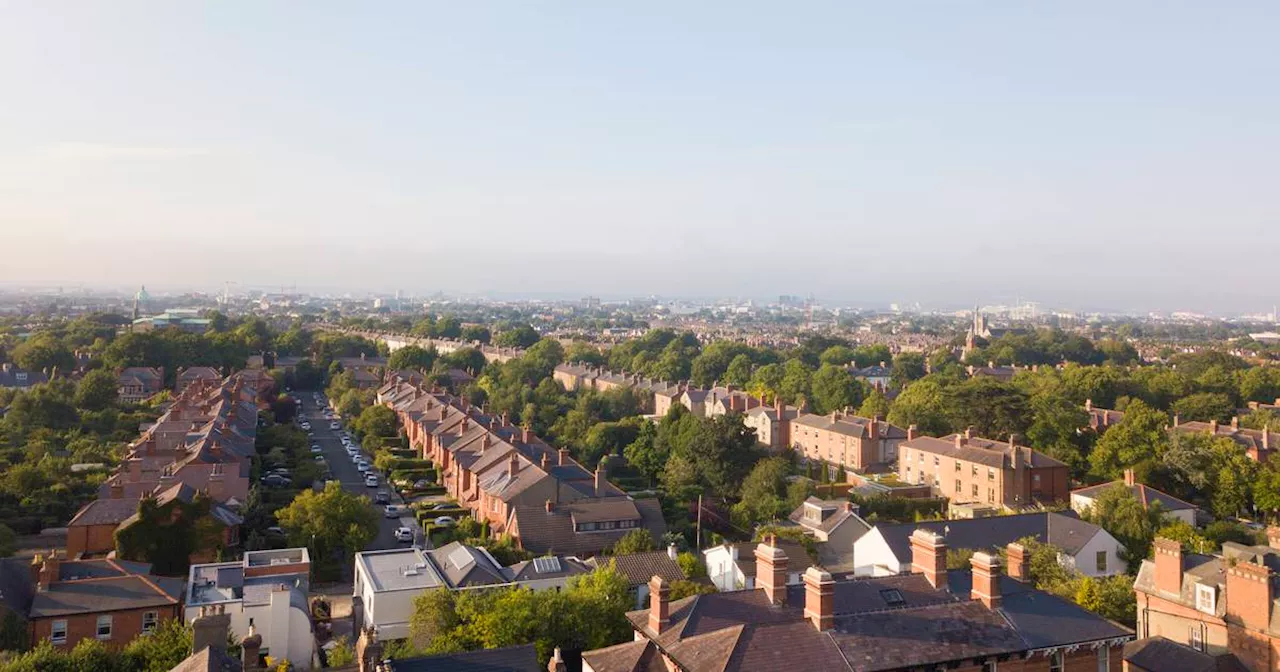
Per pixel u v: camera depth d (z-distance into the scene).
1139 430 127.50
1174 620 62.53
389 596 71.69
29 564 71.31
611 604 63.44
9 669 51.88
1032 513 99.44
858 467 153.88
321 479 135.88
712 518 113.94
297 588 73.31
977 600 48.59
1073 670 46.72
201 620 47.44
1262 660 54.69
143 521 85.50
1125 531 91.44
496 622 58.59
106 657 55.34
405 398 186.75
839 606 47.69
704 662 41.53
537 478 103.44
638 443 144.50
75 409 159.50
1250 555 61.47
